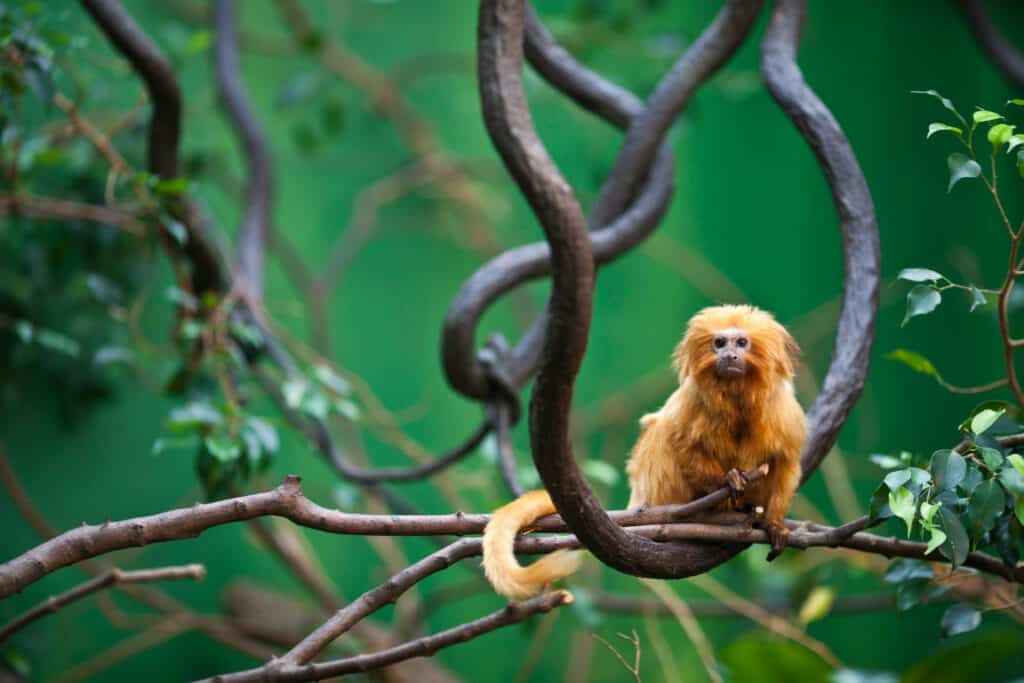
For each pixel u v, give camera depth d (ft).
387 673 26.25
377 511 29.86
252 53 37.96
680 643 34.01
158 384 28.04
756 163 38.09
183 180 19.27
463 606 34.81
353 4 39.17
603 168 32.60
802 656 21.71
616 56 35.09
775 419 12.39
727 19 17.84
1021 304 20.15
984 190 35.17
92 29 31.96
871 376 35.68
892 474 11.24
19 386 28.22
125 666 32.37
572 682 32.50
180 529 10.45
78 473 32.50
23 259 25.17
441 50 39.68
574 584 27.35
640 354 37.70
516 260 17.65
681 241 37.91
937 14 36.73
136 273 27.17
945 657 20.61
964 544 10.89
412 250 38.32
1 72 17.48
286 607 30.32
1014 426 13.12
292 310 26.78
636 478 13.71
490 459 20.52
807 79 37.17
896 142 36.55
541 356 9.16
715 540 11.65
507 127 9.13
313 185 38.27
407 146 37.55
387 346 37.63
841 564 30.68
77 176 25.62
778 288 37.55
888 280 35.86
